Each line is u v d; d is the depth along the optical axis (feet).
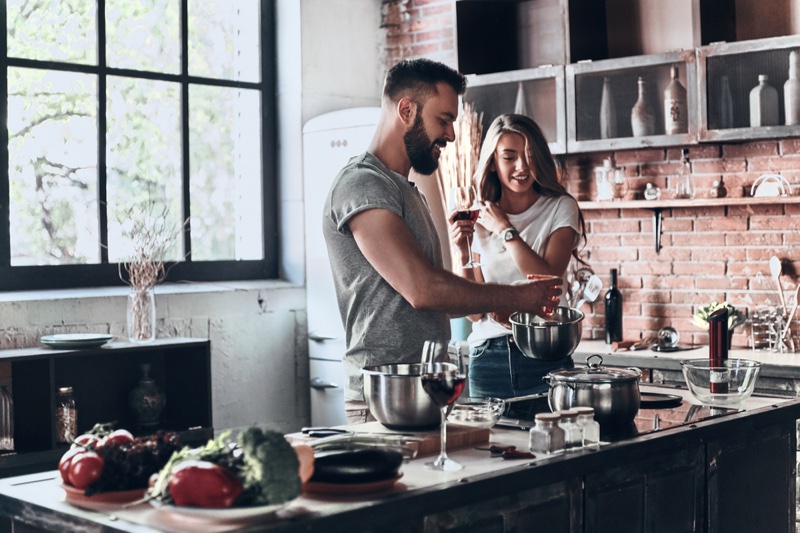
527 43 17.62
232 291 17.07
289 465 5.52
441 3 18.75
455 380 6.66
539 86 16.31
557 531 7.13
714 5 15.23
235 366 17.10
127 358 15.21
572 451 7.23
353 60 19.20
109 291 15.78
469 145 16.44
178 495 5.48
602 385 7.80
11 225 15.25
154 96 16.98
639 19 16.52
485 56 17.46
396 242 7.90
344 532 5.65
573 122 15.92
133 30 16.72
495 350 11.32
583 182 17.26
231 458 5.60
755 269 15.76
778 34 15.17
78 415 14.66
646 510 7.81
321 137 17.71
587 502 7.34
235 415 17.11
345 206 8.11
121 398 15.16
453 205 15.66
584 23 16.38
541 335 8.93
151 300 14.75
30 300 14.51
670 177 16.51
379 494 6.07
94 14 16.21
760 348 15.43
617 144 15.56
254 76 18.47
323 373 17.80
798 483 12.41
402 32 19.35
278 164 18.70
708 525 8.38
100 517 5.74
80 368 14.71
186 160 17.38
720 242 16.06
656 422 8.27
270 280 18.53
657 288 16.67
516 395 11.14
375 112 17.02
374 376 7.51
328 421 17.74
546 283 8.46
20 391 13.69
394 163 8.72
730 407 9.03
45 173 15.61
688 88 14.94
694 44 14.88
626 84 15.47
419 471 6.66
